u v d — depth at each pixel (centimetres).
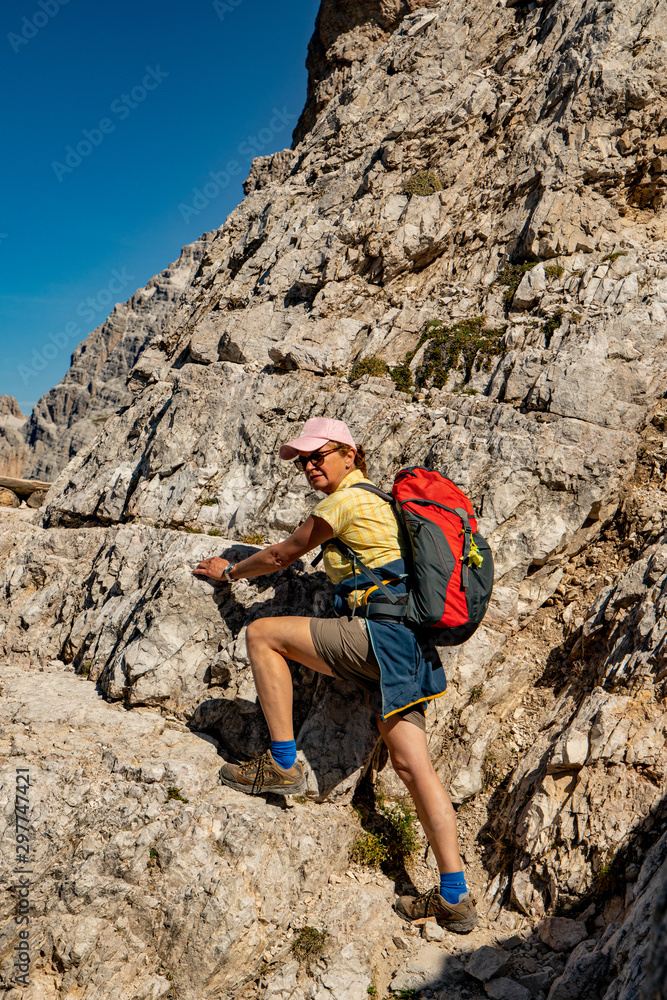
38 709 478
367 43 1395
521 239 845
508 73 994
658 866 351
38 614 639
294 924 398
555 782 435
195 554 513
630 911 348
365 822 462
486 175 933
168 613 491
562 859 403
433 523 377
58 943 382
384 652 373
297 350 730
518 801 458
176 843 395
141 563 585
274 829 406
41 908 389
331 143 1081
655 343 645
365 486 404
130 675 485
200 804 411
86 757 431
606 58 866
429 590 365
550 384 625
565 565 582
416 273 883
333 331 787
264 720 467
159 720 477
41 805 401
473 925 390
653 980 185
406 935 404
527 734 502
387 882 438
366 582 386
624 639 472
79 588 642
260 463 664
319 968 385
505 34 1042
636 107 848
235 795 426
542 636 553
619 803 399
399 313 784
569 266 805
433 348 741
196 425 717
